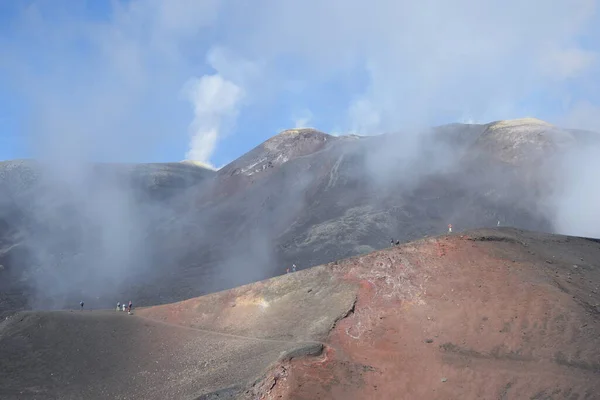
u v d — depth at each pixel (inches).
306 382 1380.4
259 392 1424.7
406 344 1515.7
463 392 1284.4
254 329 1926.7
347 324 1680.6
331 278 1951.3
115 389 1815.9
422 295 1706.4
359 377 1401.3
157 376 1830.7
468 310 1582.2
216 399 1504.7
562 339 1386.6
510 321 1496.1
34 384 1908.2
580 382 1222.3
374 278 1850.4
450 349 1451.8
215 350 1859.0
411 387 1337.4
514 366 1331.2
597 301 1563.7
